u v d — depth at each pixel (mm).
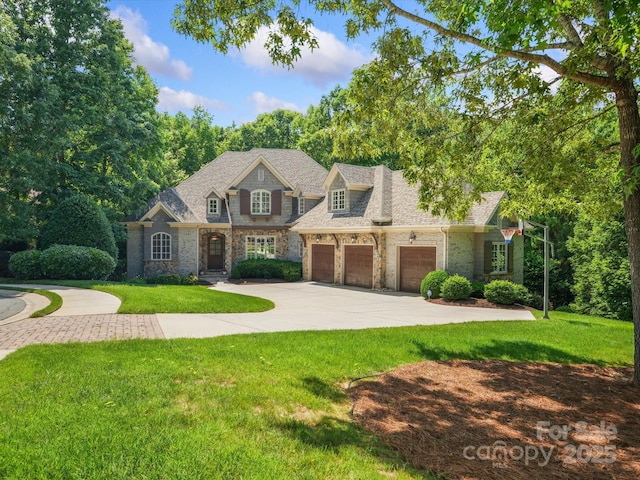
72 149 28234
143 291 17500
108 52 27109
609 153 10680
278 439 4680
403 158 9891
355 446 4688
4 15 22578
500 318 14891
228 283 26516
